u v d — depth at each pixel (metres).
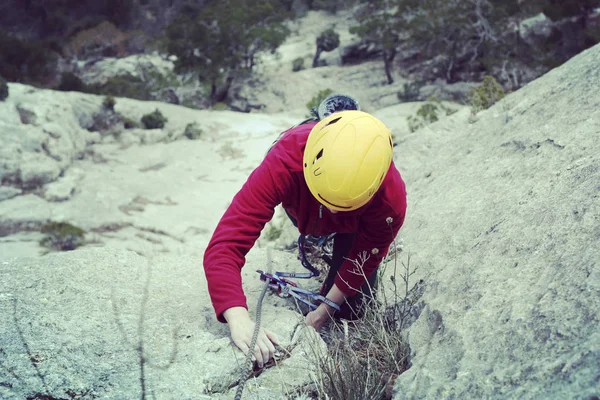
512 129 4.22
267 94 53.66
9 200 24.42
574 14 49.47
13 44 60.62
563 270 2.24
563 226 2.54
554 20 49.38
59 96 31.97
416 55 54.38
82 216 23.42
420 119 18.41
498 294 2.39
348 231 2.75
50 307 2.98
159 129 35.03
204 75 55.22
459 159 4.50
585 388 1.64
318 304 3.16
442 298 2.67
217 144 33.28
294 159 2.54
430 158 5.00
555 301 2.09
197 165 30.30
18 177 25.30
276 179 2.54
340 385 2.36
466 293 2.56
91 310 2.98
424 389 2.13
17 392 2.33
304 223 2.74
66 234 21.12
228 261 2.61
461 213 3.48
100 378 2.44
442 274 2.90
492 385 1.91
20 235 22.22
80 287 3.20
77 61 67.00
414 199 4.30
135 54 71.94
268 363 2.58
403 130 20.05
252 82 55.81
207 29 55.34
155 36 73.44
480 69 51.00
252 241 2.64
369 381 2.40
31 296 3.07
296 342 2.69
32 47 62.12
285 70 59.03
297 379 2.48
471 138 4.70
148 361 2.57
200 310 3.05
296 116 40.75
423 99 47.91
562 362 1.79
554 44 48.91
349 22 71.06
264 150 32.44
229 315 2.59
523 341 2.03
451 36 50.88
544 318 2.04
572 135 3.39
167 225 23.02
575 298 2.03
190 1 82.62
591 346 1.76
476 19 51.03
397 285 3.18
